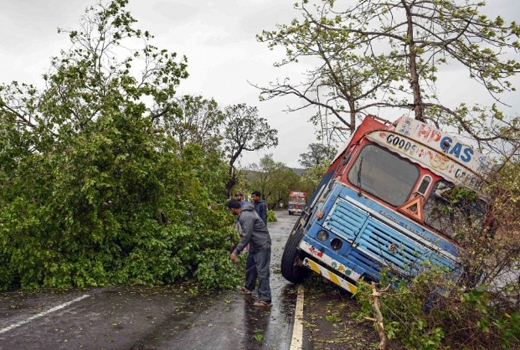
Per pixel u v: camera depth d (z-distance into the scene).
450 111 11.06
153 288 9.16
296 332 6.74
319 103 13.13
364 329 7.01
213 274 9.42
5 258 8.92
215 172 15.05
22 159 9.95
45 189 9.78
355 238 8.28
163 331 6.45
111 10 14.34
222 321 7.12
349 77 13.62
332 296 9.38
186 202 11.13
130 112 10.84
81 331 6.18
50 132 11.16
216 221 11.17
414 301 6.20
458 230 7.45
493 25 10.07
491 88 10.58
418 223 8.25
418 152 8.66
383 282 7.19
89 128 10.76
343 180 8.64
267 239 8.46
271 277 11.52
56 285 8.84
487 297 5.66
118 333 6.22
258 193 12.20
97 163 10.00
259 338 6.33
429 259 7.44
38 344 5.59
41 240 9.19
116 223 9.65
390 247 8.14
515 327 5.17
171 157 11.21
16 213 9.09
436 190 8.46
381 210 8.34
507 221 6.63
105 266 9.59
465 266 6.89
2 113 11.71
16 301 7.60
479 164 8.46
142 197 10.66
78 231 9.38
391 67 11.80
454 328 6.03
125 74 13.69
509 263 6.39
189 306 7.93
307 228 9.05
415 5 10.91
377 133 8.80
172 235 9.91
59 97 12.06
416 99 11.44
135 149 10.59
